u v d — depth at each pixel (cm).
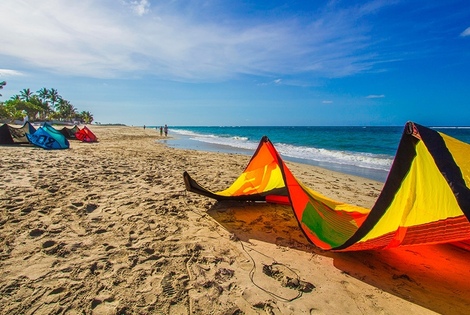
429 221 246
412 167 260
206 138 3584
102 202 475
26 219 384
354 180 836
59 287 246
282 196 508
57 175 652
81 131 1908
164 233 370
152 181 652
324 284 272
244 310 231
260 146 495
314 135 4309
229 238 366
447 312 238
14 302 225
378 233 268
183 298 242
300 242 364
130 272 276
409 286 274
